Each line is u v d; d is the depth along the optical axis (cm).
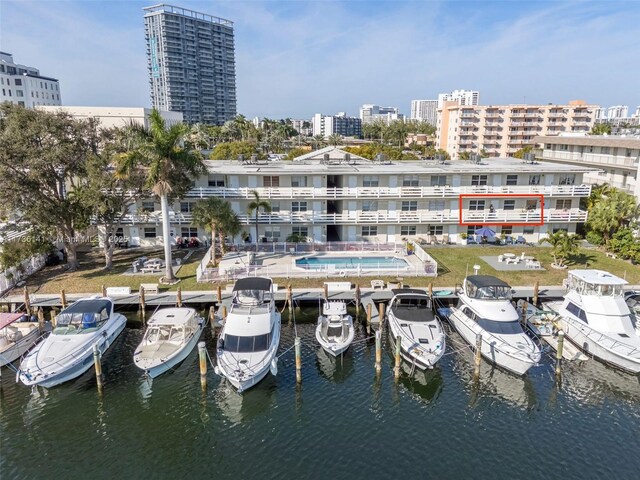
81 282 3619
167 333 2705
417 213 4762
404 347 2617
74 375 2464
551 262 4216
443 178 4825
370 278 3731
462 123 11969
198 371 2620
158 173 3431
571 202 4884
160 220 4634
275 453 2000
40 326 2891
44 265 4031
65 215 3766
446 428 2164
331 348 2669
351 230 4847
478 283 2953
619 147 5906
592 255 4416
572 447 2034
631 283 3669
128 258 4291
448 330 3089
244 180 4688
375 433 2128
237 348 2489
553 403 2355
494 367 2628
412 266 3909
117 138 3734
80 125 3638
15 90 13538
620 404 2342
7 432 2136
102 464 1942
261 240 4794
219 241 4431
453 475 1867
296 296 3350
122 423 2200
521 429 2156
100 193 3481
